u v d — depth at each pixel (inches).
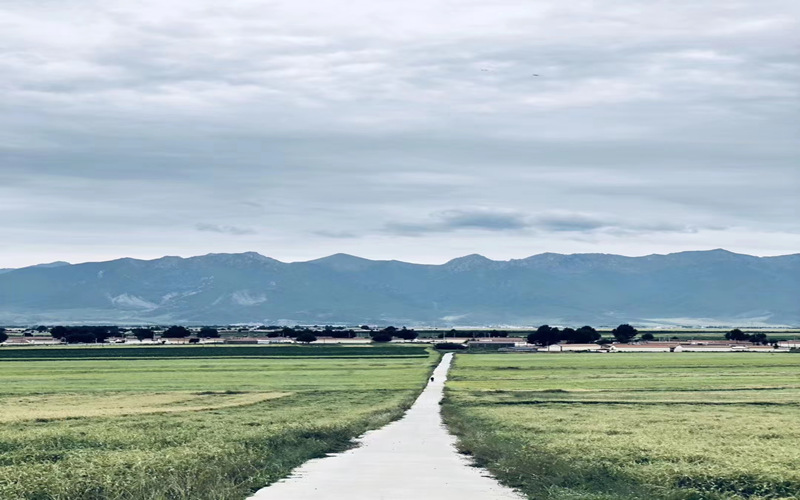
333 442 1871.3
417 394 3956.7
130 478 1178.6
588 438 1867.6
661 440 1833.2
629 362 7514.8
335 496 1153.4
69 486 1126.4
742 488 1245.7
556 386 4488.2
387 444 1894.7
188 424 2183.8
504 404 3257.9
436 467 1486.2
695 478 1293.1
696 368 6446.9
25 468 1290.6
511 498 1151.6
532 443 1748.3
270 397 3686.0
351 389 4325.8
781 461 1476.4
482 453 1627.7
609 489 1243.2
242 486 1208.2
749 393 3934.5
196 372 6107.3
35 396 3858.3
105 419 2425.0
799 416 2623.0
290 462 1512.1
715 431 2098.9
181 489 1117.7
